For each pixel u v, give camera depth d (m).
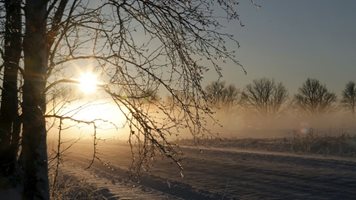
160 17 5.71
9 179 7.49
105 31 5.79
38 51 5.95
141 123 5.50
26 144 5.89
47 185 5.95
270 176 19.84
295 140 35.38
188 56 5.70
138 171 5.68
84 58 5.91
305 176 19.30
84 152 34.59
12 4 5.91
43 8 5.99
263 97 98.00
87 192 13.05
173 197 15.47
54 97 6.59
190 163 24.88
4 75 6.69
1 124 7.68
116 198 14.70
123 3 5.74
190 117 5.57
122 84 5.72
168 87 5.66
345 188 16.50
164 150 5.49
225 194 16.06
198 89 5.62
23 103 5.93
